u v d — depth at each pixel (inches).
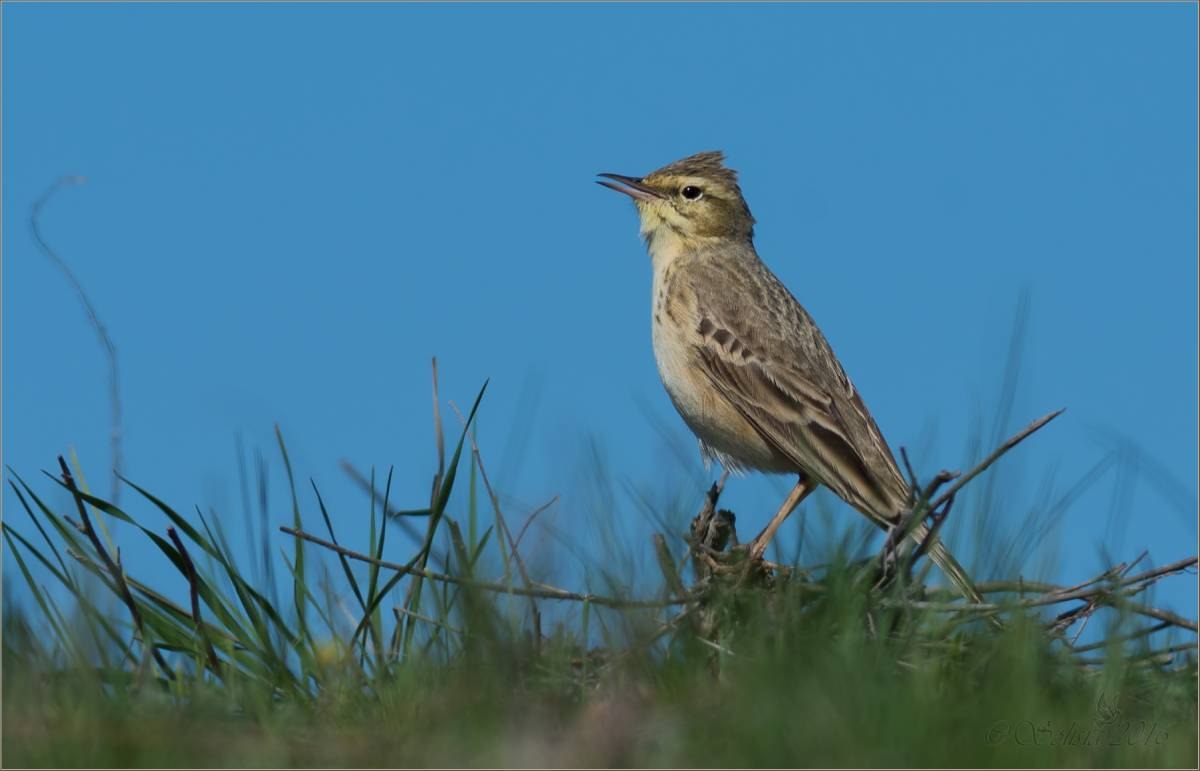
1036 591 478.0
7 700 397.7
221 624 470.6
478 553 467.2
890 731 377.7
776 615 445.4
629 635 442.3
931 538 458.0
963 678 426.9
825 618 444.5
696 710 402.0
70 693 406.3
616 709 401.4
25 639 429.7
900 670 428.5
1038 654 431.5
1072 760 382.3
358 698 429.7
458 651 444.1
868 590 460.1
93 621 442.3
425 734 401.4
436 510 475.8
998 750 379.6
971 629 460.1
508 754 385.4
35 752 375.9
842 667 403.2
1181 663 461.4
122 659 449.1
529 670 438.0
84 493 462.3
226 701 425.4
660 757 383.6
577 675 453.4
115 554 477.7
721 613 464.4
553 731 400.8
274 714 417.1
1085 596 461.1
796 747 375.2
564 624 459.8
